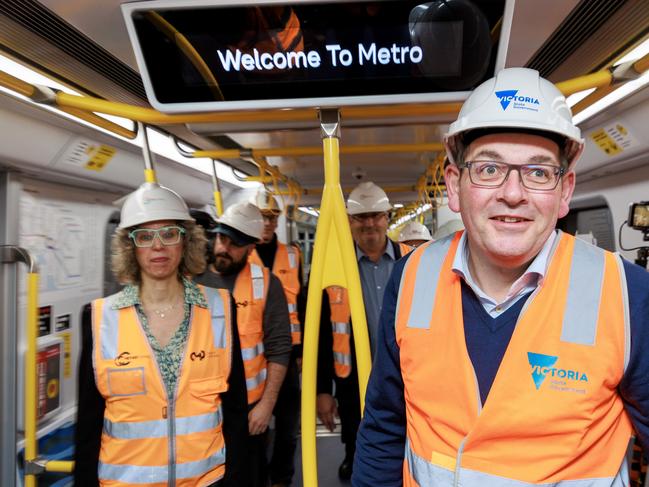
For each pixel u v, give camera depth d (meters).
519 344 0.89
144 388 1.49
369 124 1.61
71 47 1.69
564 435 0.84
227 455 1.63
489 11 1.19
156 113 1.38
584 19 1.56
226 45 1.26
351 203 2.59
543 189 0.89
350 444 2.81
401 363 1.06
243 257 2.48
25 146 2.31
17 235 2.54
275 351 2.45
